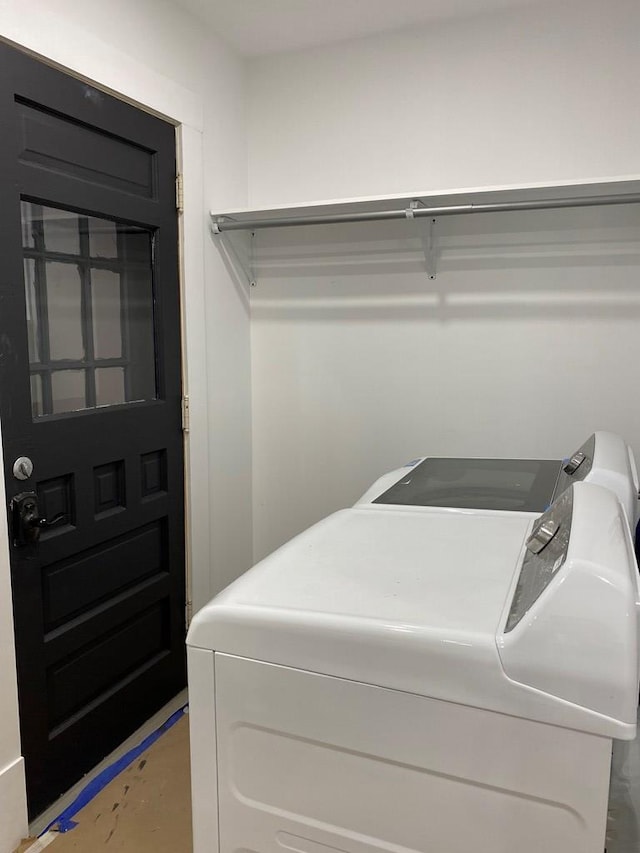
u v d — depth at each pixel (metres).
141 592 2.20
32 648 1.76
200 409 2.46
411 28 2.44
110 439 2.02
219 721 0.98
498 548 1.14
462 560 1.08
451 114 2.44
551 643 0.78
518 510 1.39
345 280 2.69
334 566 1.07
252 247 2.82
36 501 1.73
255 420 2.92
